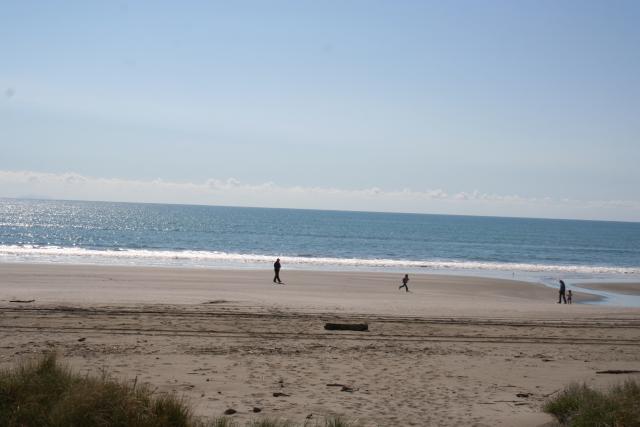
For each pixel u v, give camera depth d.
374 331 17.86
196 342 15.11
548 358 14.87
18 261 43.34
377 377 12.35
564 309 25.39
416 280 39.56
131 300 22.59
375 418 9.29
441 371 13.15
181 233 99.19
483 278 43.03
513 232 156.12
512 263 64.88
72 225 114.94
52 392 8.39
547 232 166.00
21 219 133.25
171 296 24.80
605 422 8.40
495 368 13.61
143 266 42.81
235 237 93.94
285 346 15.15
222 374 12.02
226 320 18.53
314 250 73.81
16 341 14.30
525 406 10.35
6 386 8.34
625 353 15.86
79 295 23.83
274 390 10.98
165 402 8.33
